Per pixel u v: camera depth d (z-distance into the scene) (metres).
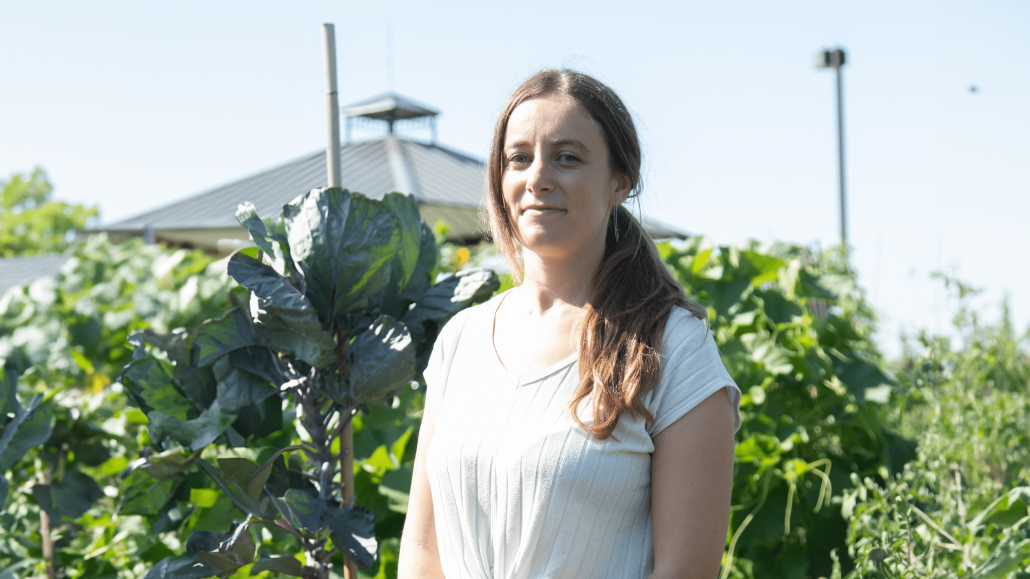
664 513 1.17
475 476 1.25
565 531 1.18
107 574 2.61
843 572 2.54
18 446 2.17
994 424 2.61
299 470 1.89
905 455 2.75
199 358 1.72
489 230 1.56
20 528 2.79
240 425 1.91
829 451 2.80
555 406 1.23
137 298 4.96
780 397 2.82
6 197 39.72
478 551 1.26
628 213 1.40
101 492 2.55
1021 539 1.86
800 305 2.95
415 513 1.45
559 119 1.28
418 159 10.43
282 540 2.10
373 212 1.71
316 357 1.66
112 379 4.23
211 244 10.07
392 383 1.68
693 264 3.02
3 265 12.85
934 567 1.96
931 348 2.65
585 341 1.24
